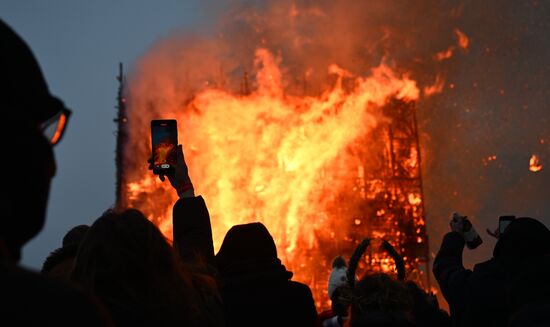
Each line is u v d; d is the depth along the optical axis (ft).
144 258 10.08
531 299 12.37
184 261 13.65
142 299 9.98
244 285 14.19
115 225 10.26
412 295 14.60
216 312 11.55
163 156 15.88
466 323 17.02
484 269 16.90
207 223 14.64
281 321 14.07
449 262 18.83
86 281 9.94
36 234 5.33
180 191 15.83
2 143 5.06
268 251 14.67
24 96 5.26
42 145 5.33
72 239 16.22
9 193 5.08
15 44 5.25
